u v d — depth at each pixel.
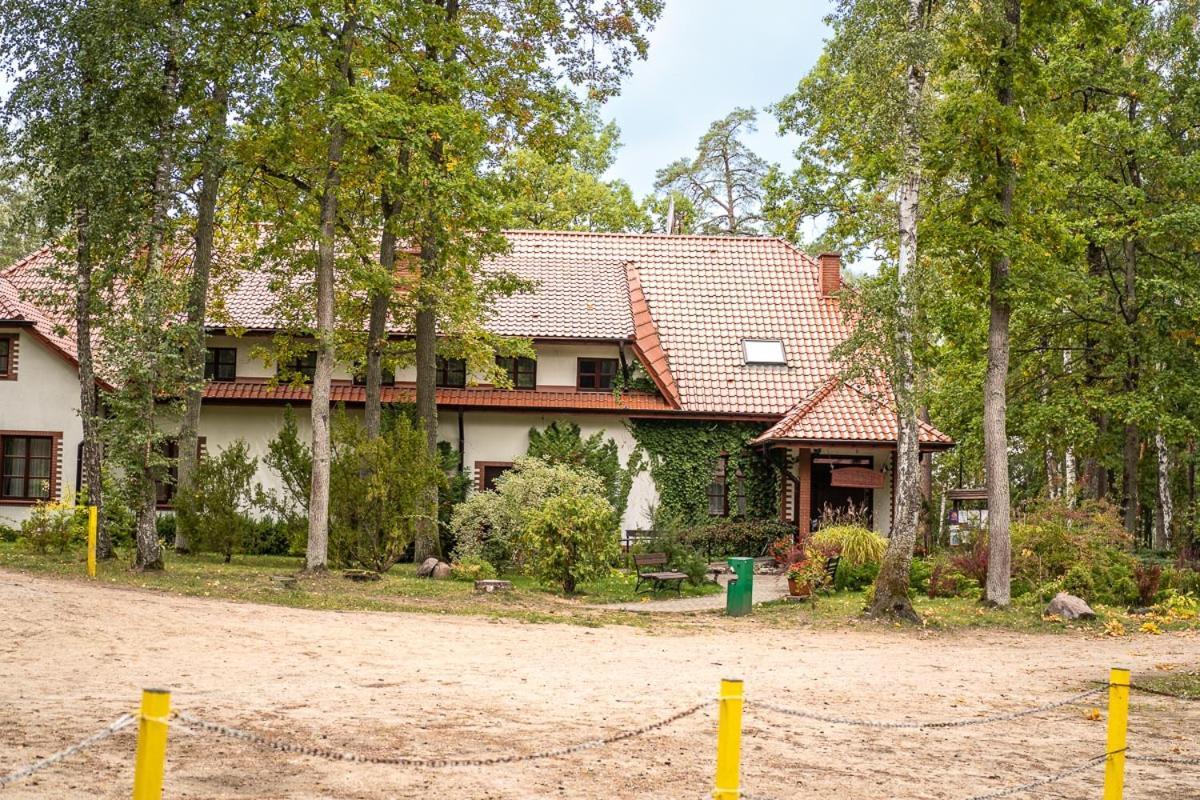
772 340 36.72
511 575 26.86
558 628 18.03
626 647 16.19
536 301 36.16
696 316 37.41
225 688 10.96
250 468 25.23
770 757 9.61
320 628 15.92
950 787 8.97
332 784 7.97
